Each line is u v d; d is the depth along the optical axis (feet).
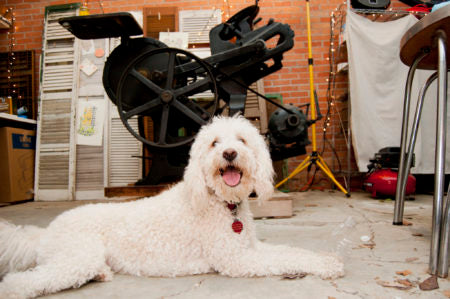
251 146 4.96
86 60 13.99
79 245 4.22
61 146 13.69
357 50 12.31
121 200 12.19
